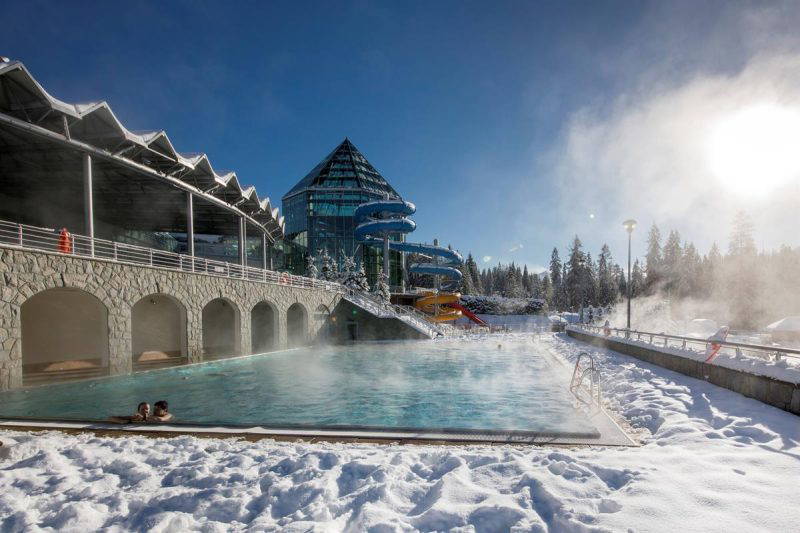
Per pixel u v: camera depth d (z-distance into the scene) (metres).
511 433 6.34
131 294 16.23
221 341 25.50
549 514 3.59
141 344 19.89
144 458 5.36
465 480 4.26
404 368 18.83
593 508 3.61
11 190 24.09
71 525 3.61
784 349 7.69
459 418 9.77
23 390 12.66
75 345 16.97
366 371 17.92
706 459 4.86
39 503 4.07
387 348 27.88
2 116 13.75
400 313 38.44
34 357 15.86
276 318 26.42
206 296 20.36
